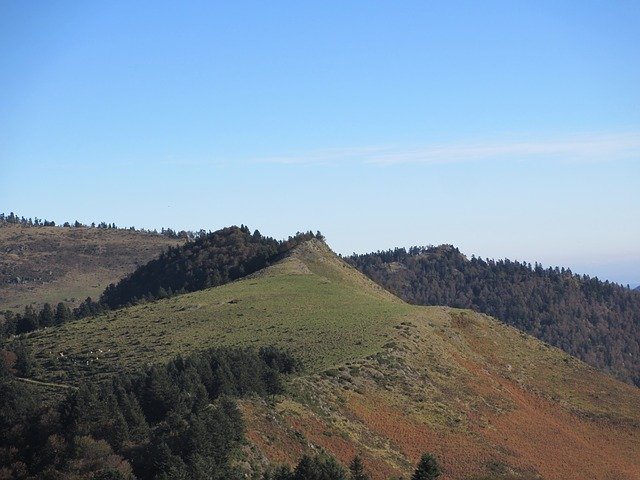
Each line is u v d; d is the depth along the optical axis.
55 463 63.03
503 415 101.00
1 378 99.12
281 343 106.19
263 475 60.31
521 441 94.88
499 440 92.12
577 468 91.44
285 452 66.62
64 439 66.25
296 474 58.97
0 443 69.19
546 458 91.88
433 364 107.81
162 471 56.81
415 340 113.81
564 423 109.75
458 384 104.69
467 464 82.00
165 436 62.72
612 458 100.62
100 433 66.88
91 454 62.66
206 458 57.88
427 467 65.44
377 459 74.12
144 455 61.59
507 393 111.06
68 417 69.50
